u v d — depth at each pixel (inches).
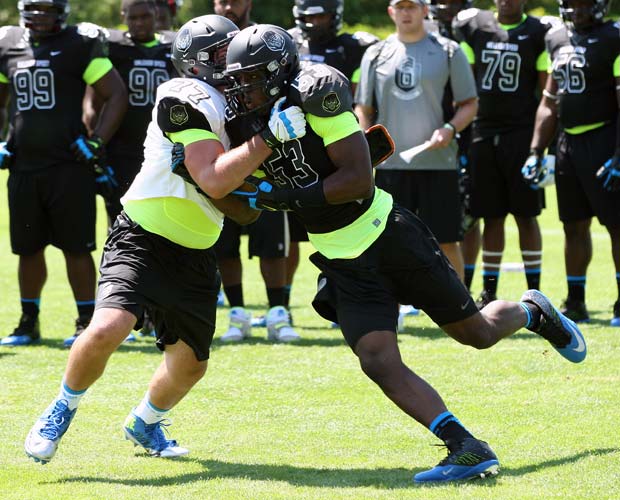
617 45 649.0
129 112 677.9
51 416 381.7
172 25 835.4
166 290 385.4
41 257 651.5
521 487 354.0
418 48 663.1
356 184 358.0
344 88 356.5
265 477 377.4
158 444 411.8
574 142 671.1
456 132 654.5
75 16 2640.3
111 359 592.7
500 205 720.3
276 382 530.3
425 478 364.2
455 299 383.2
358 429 444.8
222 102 373.7
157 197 383.2
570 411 458.9
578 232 678.5
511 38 707.4
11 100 639.1
